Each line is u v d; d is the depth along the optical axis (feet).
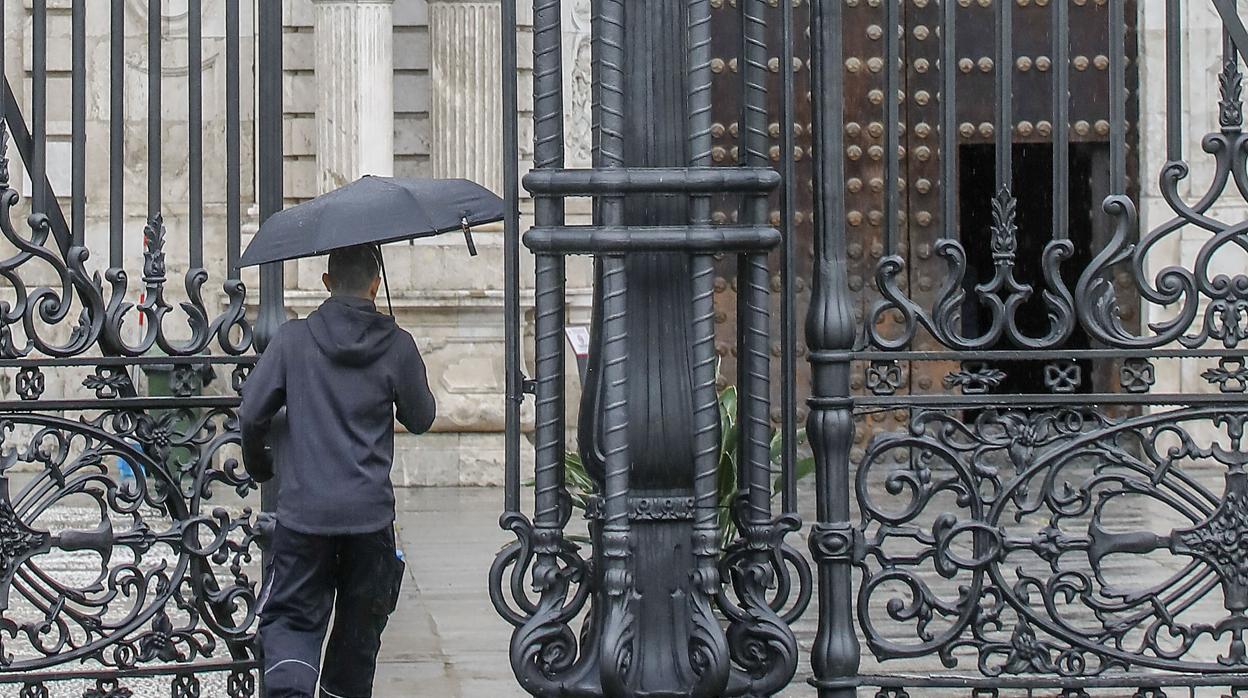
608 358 22.02
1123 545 23.49
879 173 56.90
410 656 30.40
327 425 22.61
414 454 54.65
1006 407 23.32
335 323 22.84
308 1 57.82
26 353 23.53
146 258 24.08
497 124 56.39
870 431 55.77
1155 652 23.66
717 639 21.63
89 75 56.13
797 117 56.08
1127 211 23.49
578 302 56.44
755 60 22.94
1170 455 23.50
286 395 22.81
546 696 22.62
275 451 23.21
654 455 22.35
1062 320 23.41
